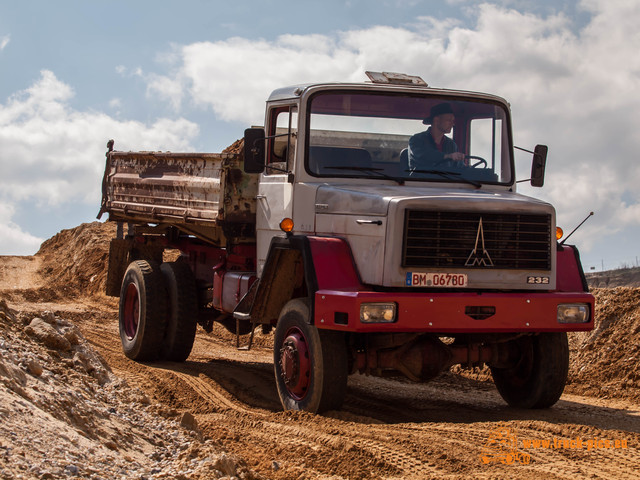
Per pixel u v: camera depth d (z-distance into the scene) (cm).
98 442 442
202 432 607
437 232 648
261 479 467
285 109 781
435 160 757
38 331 629
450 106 770
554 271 682
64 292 1984
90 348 670
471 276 657
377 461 527
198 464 436
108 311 1708
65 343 635
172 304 993
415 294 636
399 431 621
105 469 393
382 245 648
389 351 700
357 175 742
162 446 494
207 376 898
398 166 750
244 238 882
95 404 521
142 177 1089
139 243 1123
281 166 790
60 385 521
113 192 1182
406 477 502
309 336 684
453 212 652
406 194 669
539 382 739
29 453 370
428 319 634
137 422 527
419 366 699
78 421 457
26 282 2392
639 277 3659
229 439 606
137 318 1030
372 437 598
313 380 677
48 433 406
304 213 740
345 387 678
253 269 891
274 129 802
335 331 679
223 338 1376
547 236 679
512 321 657
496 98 789
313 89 746
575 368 934
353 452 545
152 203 1054
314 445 579
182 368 959
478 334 727
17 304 1741
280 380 736
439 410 752
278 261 732
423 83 800
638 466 527
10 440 375
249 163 756
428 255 646
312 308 655
